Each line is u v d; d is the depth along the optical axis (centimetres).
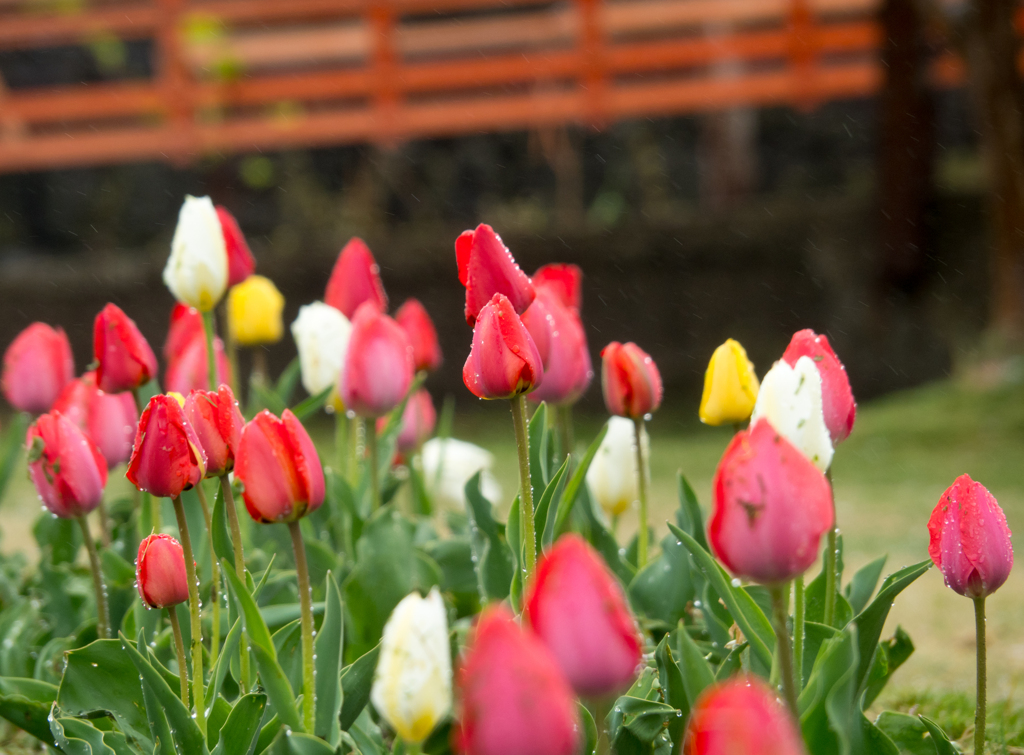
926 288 1063
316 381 260
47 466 182
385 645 111
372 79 1138
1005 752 209
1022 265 895
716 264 1095
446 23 1441
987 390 838
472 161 1486
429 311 1116
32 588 264
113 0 1125
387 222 1456
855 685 141
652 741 151
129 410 234
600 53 1118
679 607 208
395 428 264
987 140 905
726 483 109
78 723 165
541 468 193
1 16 1138
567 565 94
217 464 163
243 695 157
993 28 890
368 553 216
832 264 1081
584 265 1100
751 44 1109
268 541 257
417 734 110
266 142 1154
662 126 1471
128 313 1139
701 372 1087
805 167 1510
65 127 1248
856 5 1087
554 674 84
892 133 1045
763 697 84
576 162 1375
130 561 249
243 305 280
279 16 1126
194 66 1151
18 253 1504
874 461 750
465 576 250
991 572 143
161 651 201
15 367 258
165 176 1530
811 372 127
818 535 109
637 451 211
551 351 188
